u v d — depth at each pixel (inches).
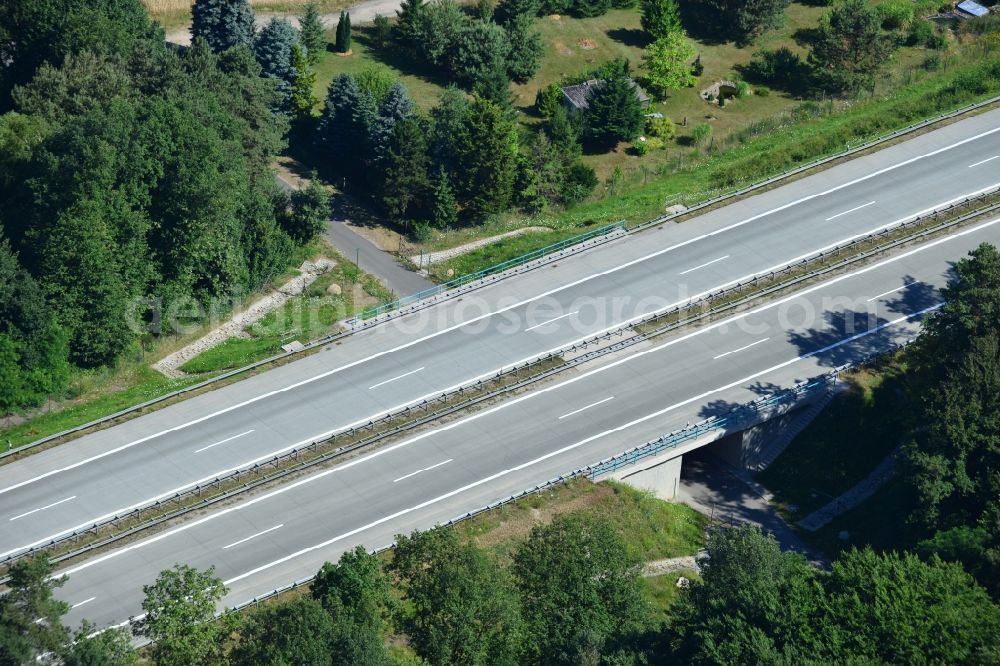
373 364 5118.1
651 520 4677.7
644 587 4443.9
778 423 5083.7
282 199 5689.0
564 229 5871.1
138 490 4586.6
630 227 5821.9
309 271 5600.4
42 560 3604.8
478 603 3754.9
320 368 5098.4
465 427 4867.1
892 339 5280.5
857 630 3612.2
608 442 4822.8
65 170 5064.0
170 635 3612.2
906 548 4603.8
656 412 4950.8
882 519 4800.7
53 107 5625.0
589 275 5556.1
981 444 4547.2
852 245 5669.3
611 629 3873.0
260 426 4842.5
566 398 4995.1
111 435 4805.6
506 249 5748.0
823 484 5000.0
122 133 5152.6
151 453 4729.3
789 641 3617.1
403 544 3939.5
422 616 3784.5
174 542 4402.1
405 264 5689.0
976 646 3604.8
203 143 5201.8
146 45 5866.1
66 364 4970.5
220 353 5221.5
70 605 4163.4
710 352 5206.7
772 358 5191.9
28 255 5083.7
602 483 4704.7
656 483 4862.2
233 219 5374.0
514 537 4446.4
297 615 3555.6
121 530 4424.2
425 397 4965.6
